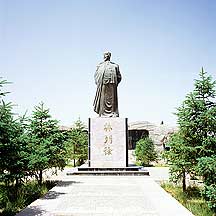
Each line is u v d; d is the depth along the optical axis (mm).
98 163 28594
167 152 17406
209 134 16297
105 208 13789
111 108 29922
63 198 16078
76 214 12688
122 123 29031
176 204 14719
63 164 21578
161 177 26094
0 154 12969
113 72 30000
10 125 13156
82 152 43750
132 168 27875
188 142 16672
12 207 14008
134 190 18688
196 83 16516
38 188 18422
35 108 21172
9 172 15078
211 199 12523
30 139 17469
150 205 14469
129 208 13820
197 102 16312
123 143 28828
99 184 21281
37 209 13500
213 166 12594
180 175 17625
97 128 28984
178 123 16578
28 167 16188
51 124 21078
